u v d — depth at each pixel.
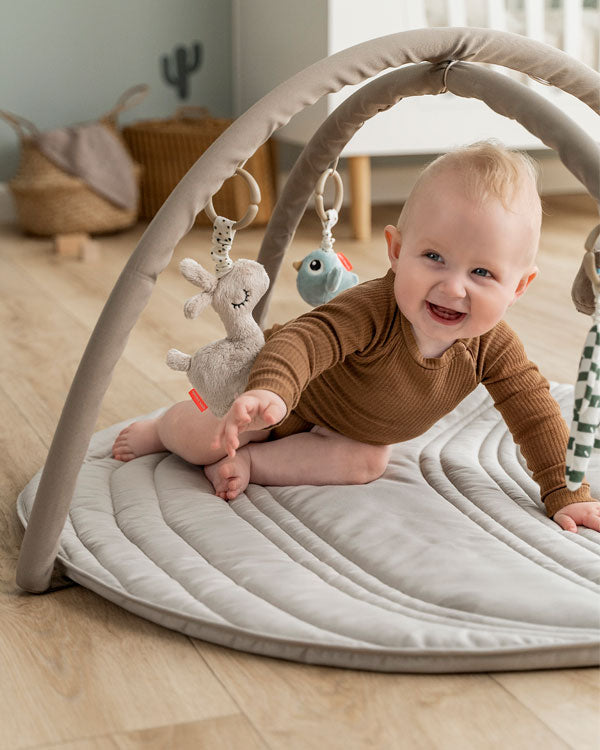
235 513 1.04
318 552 0.96
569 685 0.78
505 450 1.23
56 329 1.89
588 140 0.91
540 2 2.59
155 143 2.81
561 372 1.64
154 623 0.88
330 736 0.72
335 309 0.98
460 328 0.96
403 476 1.13
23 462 1.26
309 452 1.10
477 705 0.76
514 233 0.93
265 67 2.84
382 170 3.17
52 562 0.93
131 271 0.87
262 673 0.80
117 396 1.51
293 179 1.19
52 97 2.90
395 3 2.48
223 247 0.97
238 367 0.98
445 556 0.93
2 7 2.80
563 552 0.95
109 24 2.91
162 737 0.72
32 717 0.75
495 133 2.63
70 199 2.64
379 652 0.79
